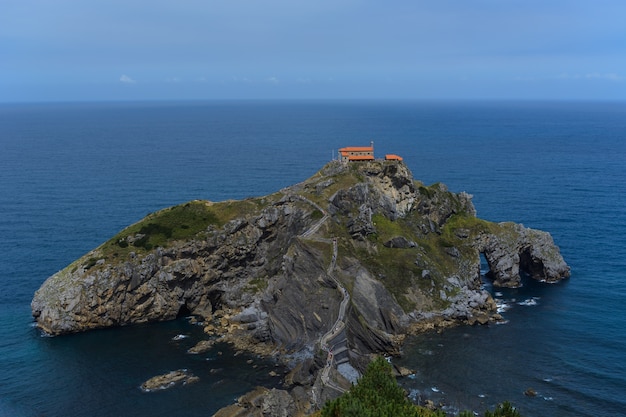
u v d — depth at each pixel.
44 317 123.62
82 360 111.25
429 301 131.88
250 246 142.50
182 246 136.38
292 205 148.38
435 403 94.06
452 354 112.50
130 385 102.00
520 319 129.25
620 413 90.00
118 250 133.75
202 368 108.38
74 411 93.44
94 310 125.50
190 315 136.88
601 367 105.19
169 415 92.31
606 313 130.88
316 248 130.50
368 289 125.25
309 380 100.75
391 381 69.94
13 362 109.69
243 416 88.56
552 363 107.31
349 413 59.00
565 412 90.44
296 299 122.12
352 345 113.31
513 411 65.00
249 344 118.62
